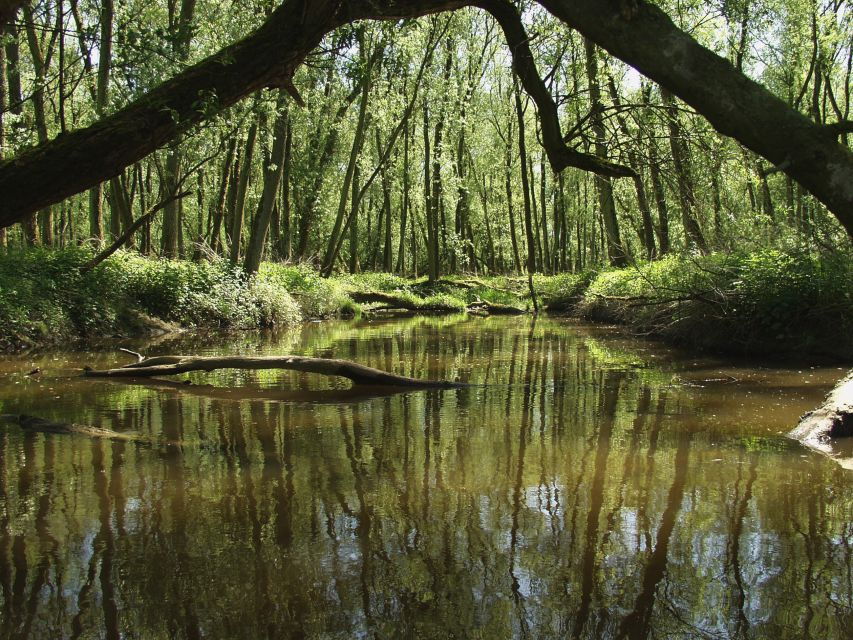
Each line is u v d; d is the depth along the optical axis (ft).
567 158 15.23
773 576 9.87
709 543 11.04
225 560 10.42
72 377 29.60
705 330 39.52
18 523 11.97
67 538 11.30
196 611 8.89
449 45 99.76
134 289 52.24
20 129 19.42
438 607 9.00
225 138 31.32
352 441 17.98
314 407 22.97
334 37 19.72
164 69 17.80
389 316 77.20
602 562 10.35
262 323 59.36
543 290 88.69
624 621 8.66
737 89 9.46
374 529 11.68
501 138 117.50
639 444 17.52
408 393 25.84
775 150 9.37
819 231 37.73
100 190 67.82
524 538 11.30
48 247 57.72
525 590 9.52
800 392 25.00
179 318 53.16
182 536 11.37
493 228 160.66
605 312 62.39
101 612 8.87
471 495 13.47
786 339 35.06
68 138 15.06
